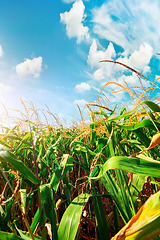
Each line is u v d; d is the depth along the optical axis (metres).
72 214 0.52
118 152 0.75
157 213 0.32
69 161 0.73
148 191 0.85
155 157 0.79
